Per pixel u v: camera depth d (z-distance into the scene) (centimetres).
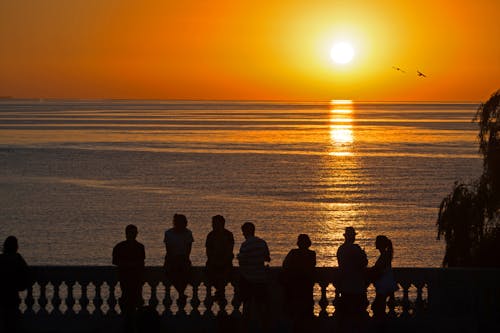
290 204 15675
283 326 3666
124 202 16012
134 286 3591
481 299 3609
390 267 3556
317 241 11625
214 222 3650
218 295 3662
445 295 3631
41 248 11250
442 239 11744
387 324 3647
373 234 12300
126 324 3609
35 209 15075
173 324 3672
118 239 11969
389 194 17088
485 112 6138
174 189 18062
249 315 3591
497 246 5884
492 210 5994
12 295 3556
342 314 3488
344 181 19438
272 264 10062
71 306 3700
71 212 14688
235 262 9269
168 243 3647
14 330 3606
